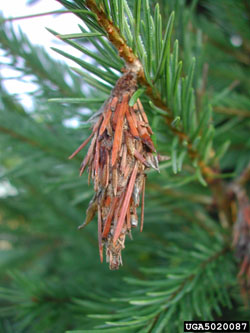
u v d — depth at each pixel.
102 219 0.07
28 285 0.13
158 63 0.08
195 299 0.10
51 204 0.20
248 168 0.13
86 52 0.08
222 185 0.13
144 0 0.07
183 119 0.10
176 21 0.10
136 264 0.18
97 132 0.07
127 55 0.08
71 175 0.14
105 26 0.07
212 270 0.12
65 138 0.14
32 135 0.14
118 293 0.13
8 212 0.24
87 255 0.20
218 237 0.14
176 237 0.17
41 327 0.13
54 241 0.26
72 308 0.12
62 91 0.14
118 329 0.08
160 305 0.09
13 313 0.14
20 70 0.13
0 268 0.25
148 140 0.07
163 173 0.12
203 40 0.14
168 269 0.12
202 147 0.11
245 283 0.12
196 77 0.11
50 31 0.07
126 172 0.07
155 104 0.09
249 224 0.12
